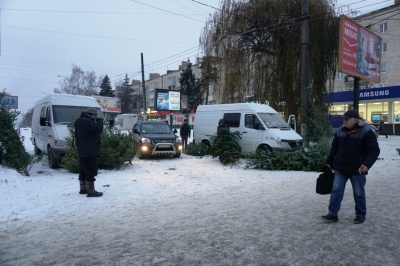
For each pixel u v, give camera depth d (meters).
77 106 11.90
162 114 51.69
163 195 7.36
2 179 8.10
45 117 11.82
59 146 10.68
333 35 18.64
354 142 5.05
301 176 10.05
